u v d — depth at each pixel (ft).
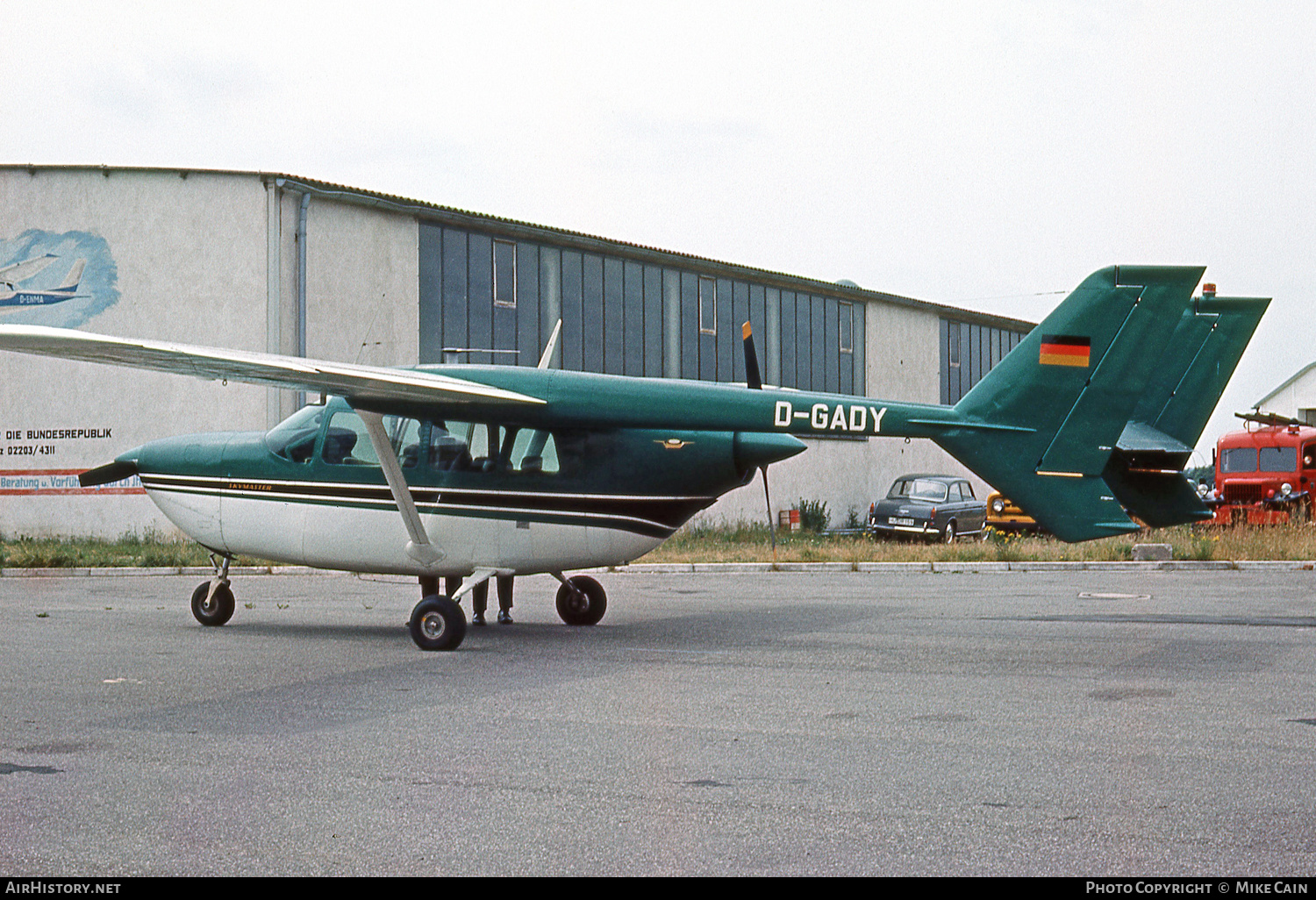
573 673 29.27
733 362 116.47
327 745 21.15
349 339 83.61
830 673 28.99
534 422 36.88
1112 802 17.13
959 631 37.29
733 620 40.81
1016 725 22.61
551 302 98.68
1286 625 38.09
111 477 41.09
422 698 25.81
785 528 109.91
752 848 15.17
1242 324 51.70
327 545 38.22
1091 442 33.94
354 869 14.46
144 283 80.84
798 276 121.49
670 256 106.83
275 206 79.97
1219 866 14.33
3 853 15.12
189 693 26.50
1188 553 66.85
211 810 17.01
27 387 82.79
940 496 103.09
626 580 60.49
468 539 37.04
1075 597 48.39
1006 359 34.58
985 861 14.58
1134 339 33.76
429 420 37.42
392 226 86.69
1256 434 101.71
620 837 15.69
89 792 17.94
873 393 134.62
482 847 15.28
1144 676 28.12
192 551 71.36
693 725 22.74
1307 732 21.83
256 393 80.64
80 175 81.56
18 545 75.87
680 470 36.63
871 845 15.28
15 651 33.32
